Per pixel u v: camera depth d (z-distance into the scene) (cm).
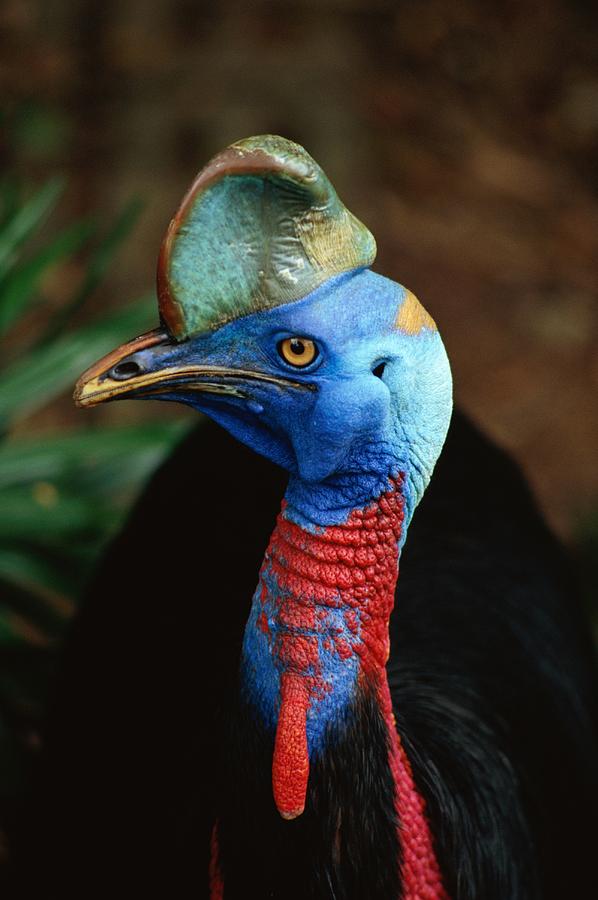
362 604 295
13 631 575
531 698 428
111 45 1140
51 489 593
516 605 459
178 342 280
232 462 492
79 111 1071
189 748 396
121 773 443
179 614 462
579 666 496
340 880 303
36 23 1164
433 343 289
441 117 1141
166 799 393
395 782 309
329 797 297
